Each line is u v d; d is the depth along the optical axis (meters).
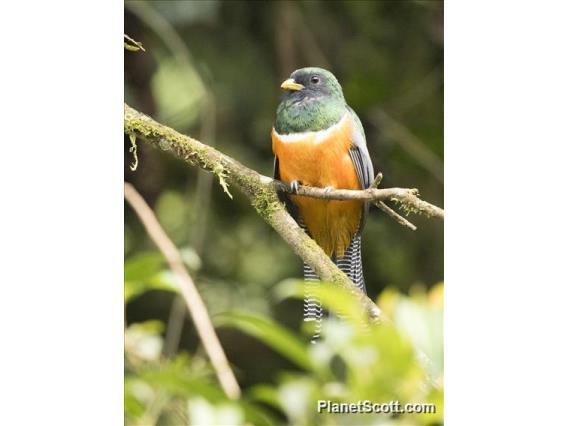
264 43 11.69
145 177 11.28
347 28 11.97
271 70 11.62
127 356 6.75
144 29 11.09
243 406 4.13
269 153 11.58
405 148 11.70
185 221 11.48
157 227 7.86
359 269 9.04
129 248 10.96
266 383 11.22
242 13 11.59
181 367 5.14
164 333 11.20
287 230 7.34
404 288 11.46
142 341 6.83
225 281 11.39
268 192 7.48
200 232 10.70
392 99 11.81
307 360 3.97
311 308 7.11
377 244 11.59
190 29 11.34
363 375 3.77
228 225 11.72
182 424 5.48
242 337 11.29
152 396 4.93
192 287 6.62
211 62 11.38
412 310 3.86
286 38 11.58
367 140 11.77
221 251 11.55
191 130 11.27
